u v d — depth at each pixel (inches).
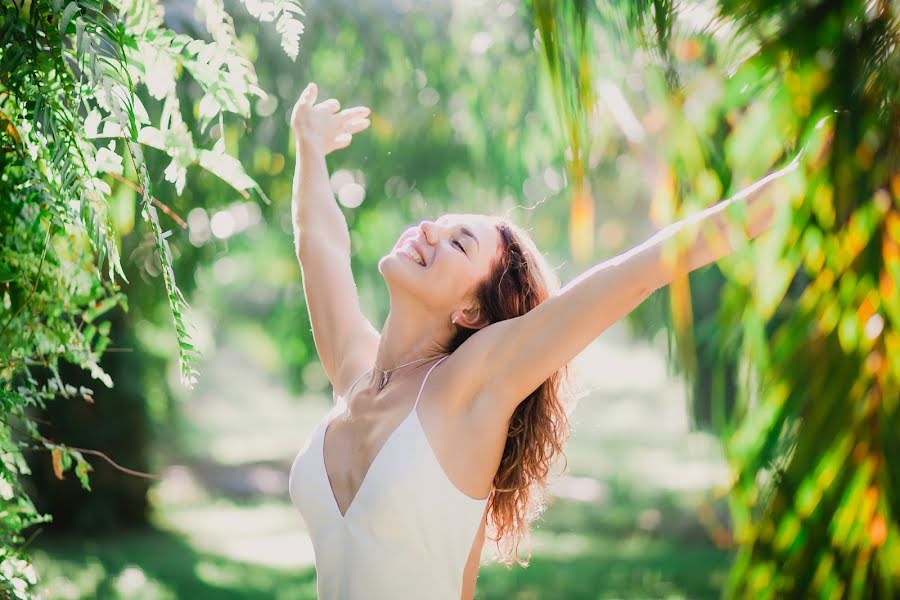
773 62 62.7
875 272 61.4
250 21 188.2
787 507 63.7
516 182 204.1
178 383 386.0
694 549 347.6
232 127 165.8
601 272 69.2
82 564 325.1
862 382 62.0
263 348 668.7
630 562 325.1
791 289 85.9
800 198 61.9
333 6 210.8
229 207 209.2
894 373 61.6
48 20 66.5
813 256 62.6
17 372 78.4
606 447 629.9
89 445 375.2
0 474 74.0
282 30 71.2
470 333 78.7
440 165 238.1
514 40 185.0
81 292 78.1
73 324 78.8
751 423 64.8
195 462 592.7
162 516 426.0
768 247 62.7
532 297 80.0
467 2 189.8
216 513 448.5
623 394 812.6
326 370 86.5
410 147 234.5
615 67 78.7
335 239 88.8
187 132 72.2
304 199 89.1
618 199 246.4
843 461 62.4
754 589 64.5
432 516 70.2
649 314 203.9
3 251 73.0
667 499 428.8
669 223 68.9
